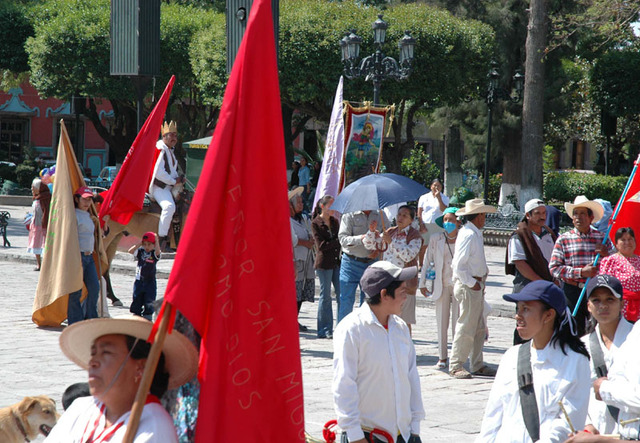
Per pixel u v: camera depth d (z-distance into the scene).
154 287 11.95
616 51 31.11
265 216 3.18
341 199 10.66
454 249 9.66
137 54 14.59
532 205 9.34
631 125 36.66
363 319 4.56
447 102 31.45
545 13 25.66
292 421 3.15
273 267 3.18
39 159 40.38
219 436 3.08
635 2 21.17
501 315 14.26
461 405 8.11
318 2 29.89
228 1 10.14
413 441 4.67
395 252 10.13
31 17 39.19
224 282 3.11
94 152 49.50
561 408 3.79
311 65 28.34
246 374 3.11
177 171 15.24
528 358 4.06
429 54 29.09
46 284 11.06
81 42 33.94
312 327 12.54
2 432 5.31
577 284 9.22
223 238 3.13
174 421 3.23
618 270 8.60
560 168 57.75
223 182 3.15
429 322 13.38
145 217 14.74
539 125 25.88
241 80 3.20
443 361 9.90
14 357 9.58
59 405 7.50
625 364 4.11
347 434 4.48
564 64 35.34
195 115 38.81
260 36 3.22
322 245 11.39
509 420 4.05
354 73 19.70
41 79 35.12
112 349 2.99
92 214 11.33
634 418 4.10
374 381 4.55
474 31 29.95
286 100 30.80
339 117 15.29
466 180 36.19
